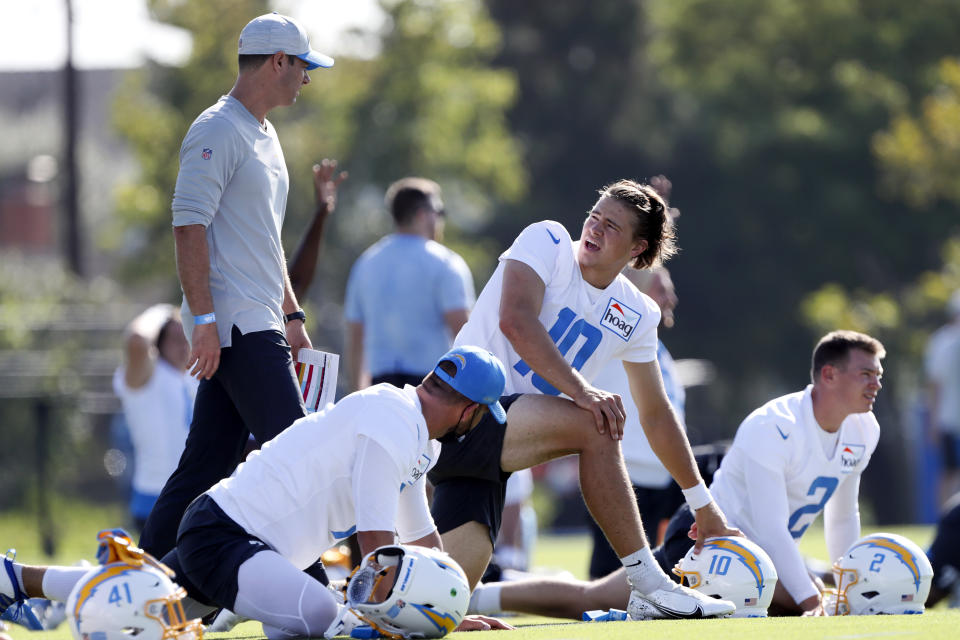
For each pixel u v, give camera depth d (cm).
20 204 19000
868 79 15200
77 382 8200
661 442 2330
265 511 1888
